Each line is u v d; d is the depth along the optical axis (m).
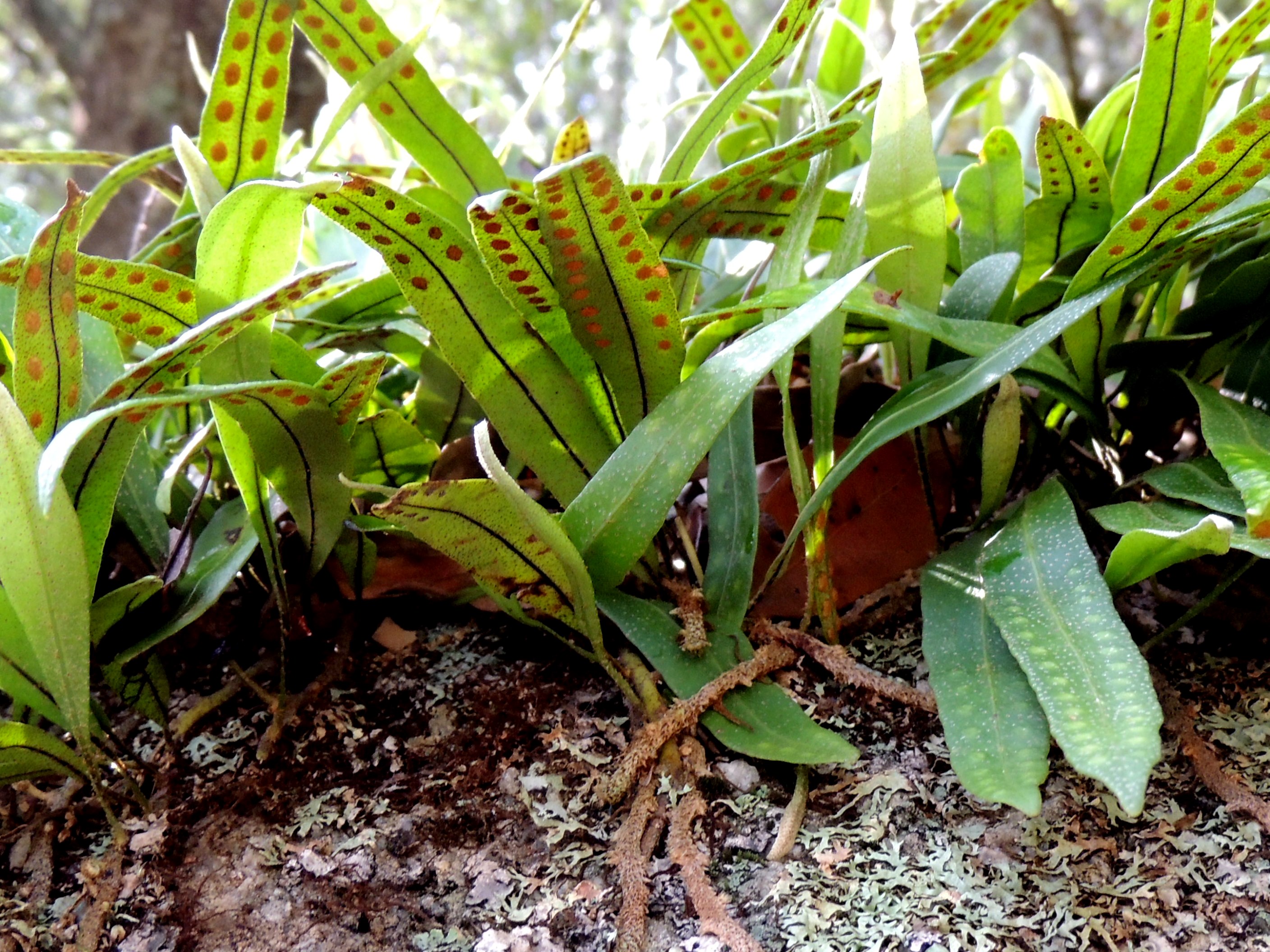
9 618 0.19
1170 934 0.18
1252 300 0.22
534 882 0.20
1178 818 0.20
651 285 0.19
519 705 0.24
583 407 0.21
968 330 0.22
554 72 0.28
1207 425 0.20
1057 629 0.19
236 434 0.20
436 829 0.21
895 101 0.22
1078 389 0.23
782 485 0.25
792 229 0.23
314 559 0.22
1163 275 0.23
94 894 0.20
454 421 0.26
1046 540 0.20
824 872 0.19
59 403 0.19
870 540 0.25
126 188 0.82
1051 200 0.24
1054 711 0.18
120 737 0.23
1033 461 0.26
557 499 0.23
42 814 0.22
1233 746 0.21
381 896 0.20
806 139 0.21
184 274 0.28
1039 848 0.20
